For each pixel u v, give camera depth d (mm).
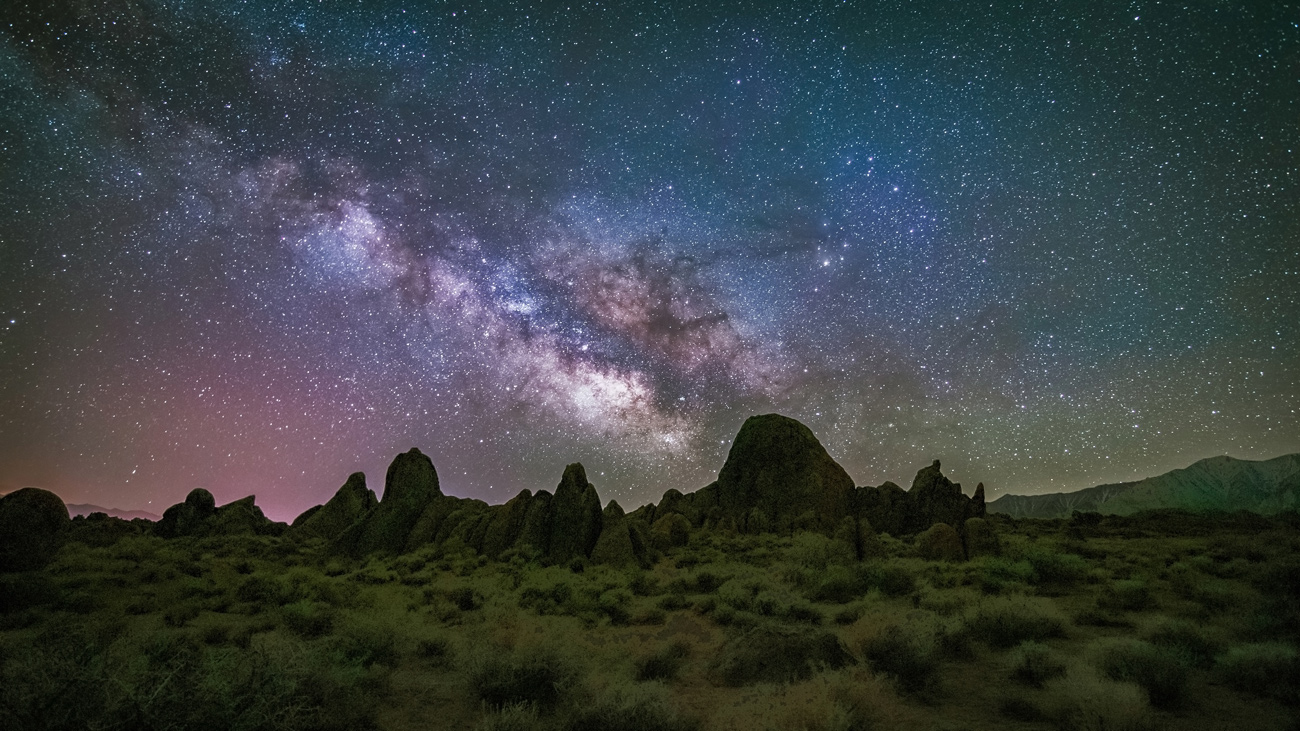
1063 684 6477
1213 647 8281
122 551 21359
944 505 38938
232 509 34469
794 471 42719
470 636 10336
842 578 15266
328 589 14945
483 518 29250
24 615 10711
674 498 45219
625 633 11688
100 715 3838
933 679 7223
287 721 4746
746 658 8055
